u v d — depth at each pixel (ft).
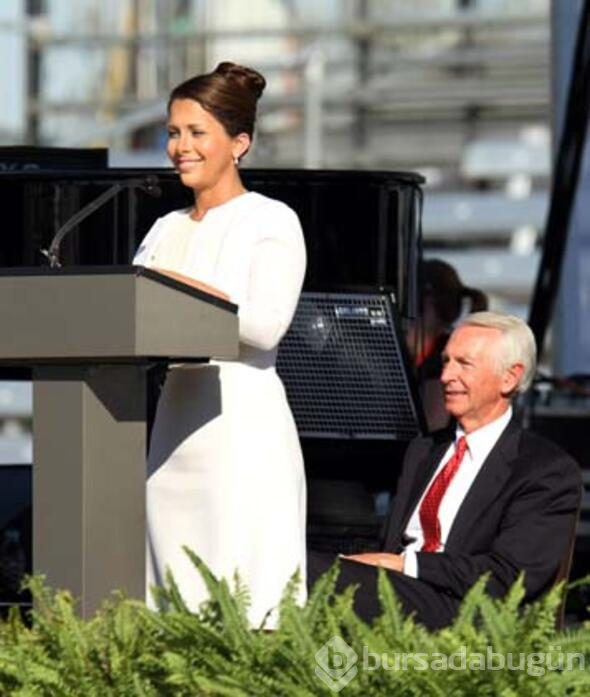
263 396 60.44
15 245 78.69
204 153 60.90
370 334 79.46
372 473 80.69
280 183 78.95
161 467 61.00
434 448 68.39
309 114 208.64
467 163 217.36
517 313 189.26
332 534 78.18
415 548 67.00
